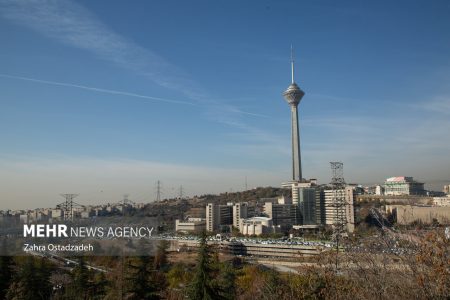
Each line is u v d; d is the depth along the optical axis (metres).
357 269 18.67
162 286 51.22
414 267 16.02
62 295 57.34
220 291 33.53
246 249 138.25
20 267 59.59
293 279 28.12
